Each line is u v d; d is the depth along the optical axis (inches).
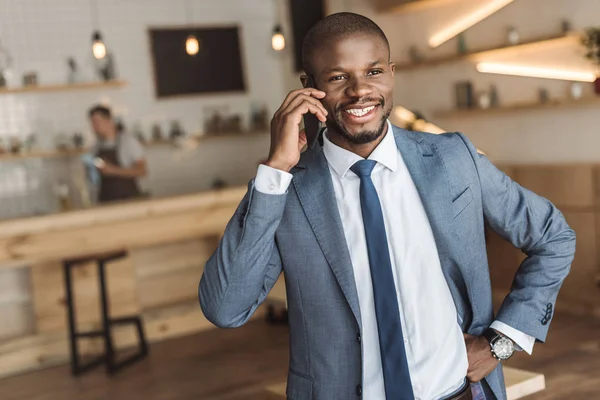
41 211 304.2
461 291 66.4
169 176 335.3
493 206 68.2
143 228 225.6
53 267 229.0
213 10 342.3
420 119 262.1
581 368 180.1
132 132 325.7
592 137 220.1
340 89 62.0
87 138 317.1
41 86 300.5
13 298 230.7
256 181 61.5
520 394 98.0
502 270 248.7
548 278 69.3
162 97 332.5
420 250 64.4
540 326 68.4
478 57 245.1
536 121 235.6
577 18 213.8
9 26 303.6
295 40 339.3
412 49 269.6
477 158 67.3
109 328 211.3
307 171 66.6
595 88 209.9
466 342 67.4
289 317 67.4
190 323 246.4
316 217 64.2
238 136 350.6
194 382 197.2
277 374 197.0
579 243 226.1
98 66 313.3
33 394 199.6
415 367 63.6
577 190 224.7
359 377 63.1
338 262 63.0
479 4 243.3
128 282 237.6
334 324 63.8
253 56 351.9
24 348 222.7
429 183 64.7
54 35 311.1
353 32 61.2
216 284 62.8
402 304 64.0
